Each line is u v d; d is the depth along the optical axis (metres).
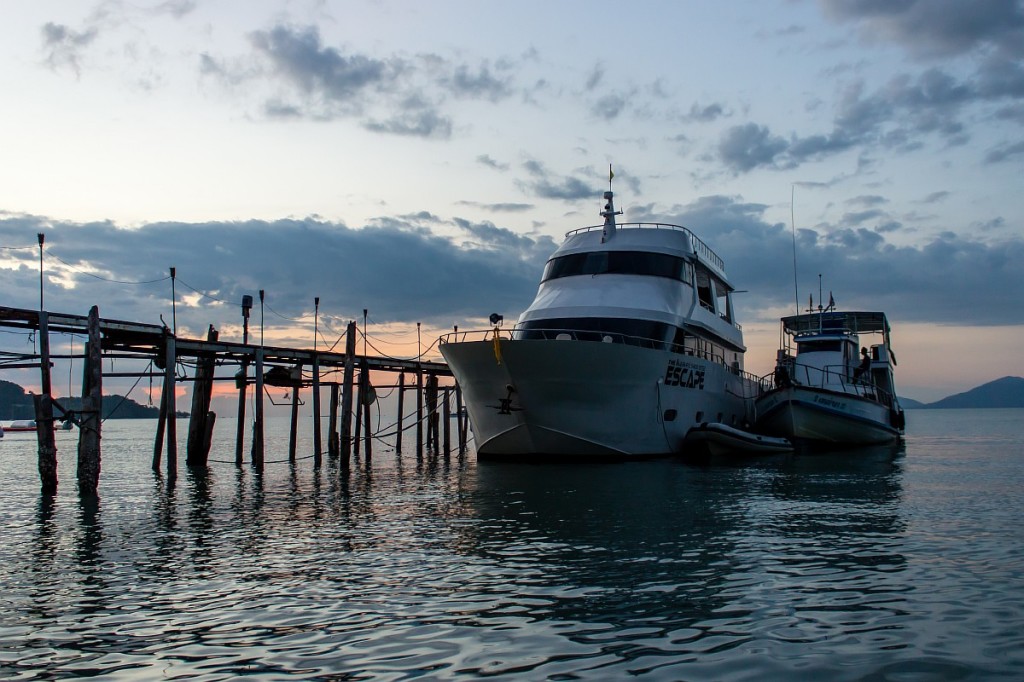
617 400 27.17
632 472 25.88
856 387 40.50
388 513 18.55
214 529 16.75
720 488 21.86
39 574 12.63
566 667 7.99
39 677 8.08
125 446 61.25
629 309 29.27
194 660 8.45
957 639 8.67
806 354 41.84
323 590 11.24
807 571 11.90
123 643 9.07
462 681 7.67
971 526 15.65
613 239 32.44
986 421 130.12
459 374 28.16
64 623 9.92
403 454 41.34
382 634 9.17
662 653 8.36
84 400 22.44
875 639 8.71
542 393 26.42
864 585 11.01
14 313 21.62
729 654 8.30
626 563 12.59
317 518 18.03
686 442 31.61
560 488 22.12
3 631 9.62
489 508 18.80
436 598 10.70
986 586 10.86
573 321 29.44
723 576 11.64
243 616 10.02
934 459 32.97
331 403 34.66
